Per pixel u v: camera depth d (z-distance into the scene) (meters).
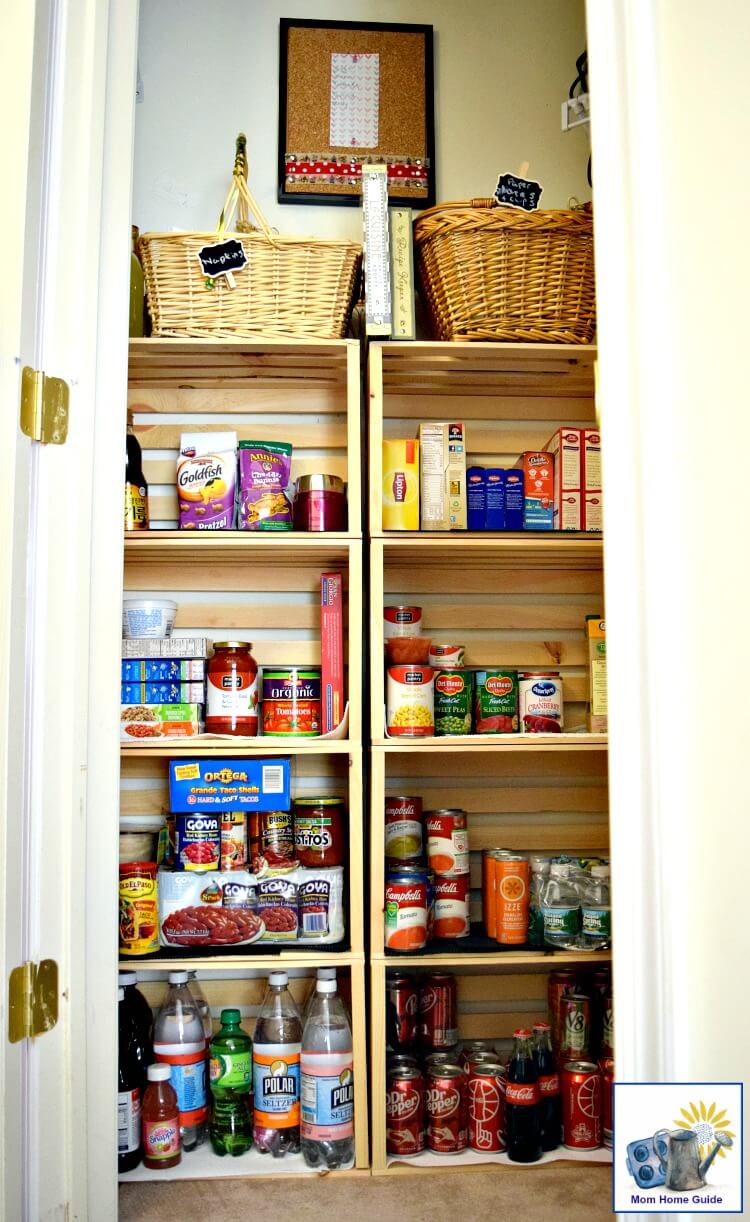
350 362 2.26
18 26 1.51
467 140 2.64
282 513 2.28
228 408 2.54
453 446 2.32
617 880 1.38
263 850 2.23
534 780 2.55
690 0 1.37
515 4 2.69
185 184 2.58
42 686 1.51
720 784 1.27
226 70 2.62
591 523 2.33
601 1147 2.19
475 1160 2.12
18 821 1.47
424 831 2.41
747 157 1.22
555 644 2.58
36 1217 1.47
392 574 2.54
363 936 2.35
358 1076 2.12
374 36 2.64
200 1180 2.05
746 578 1.21
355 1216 1.90
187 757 2.31
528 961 2.18
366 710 2.50
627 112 1.45
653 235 1.44
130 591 2.50
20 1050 1.47
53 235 1.56
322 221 2.60
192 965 2.14
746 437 1.22
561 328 2.30
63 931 1.54
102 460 1.72
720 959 1.26
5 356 1.46
